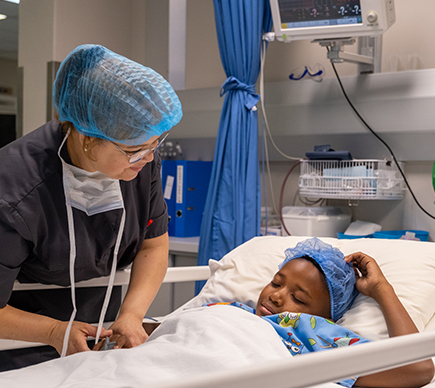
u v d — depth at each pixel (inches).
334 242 66.7
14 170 45.9
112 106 42.5
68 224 47.2
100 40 127.4
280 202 105.3
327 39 85.9
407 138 89.4
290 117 100.6
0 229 43.9
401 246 60.8
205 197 110.3
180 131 118.3
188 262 101.0
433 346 33.4
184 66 123.3
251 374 24.0
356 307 52.8
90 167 47.6
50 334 45.6
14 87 146.6
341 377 27.7
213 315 47.0
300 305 51.5
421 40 91.5
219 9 94.6
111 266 55.4
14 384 37.3
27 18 122.7
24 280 52.4
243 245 71.7
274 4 86.6
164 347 40.8
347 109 93.7
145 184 53.9
